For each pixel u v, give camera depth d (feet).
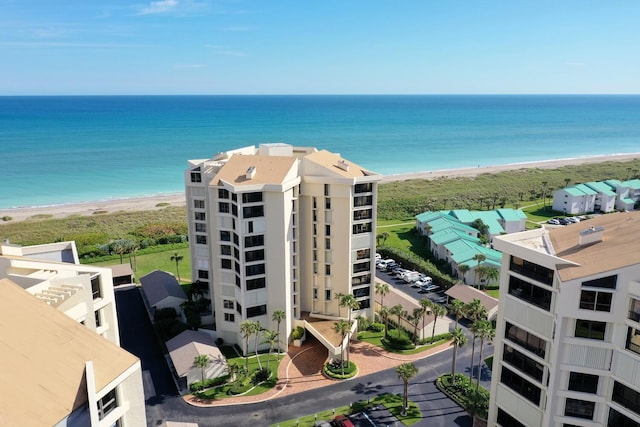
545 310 131.23
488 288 294.87
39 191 577.43
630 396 119.03
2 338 102.53
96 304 140.05
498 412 151.33
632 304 115.34
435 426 172.96
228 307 226.38
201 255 258.78
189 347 207.82
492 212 422.00
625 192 496.23
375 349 228.02
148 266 342.03
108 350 113.09
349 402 187.62
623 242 132.67
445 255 339.98
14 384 94.53
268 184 205.87
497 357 147.95
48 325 111.24
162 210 503.20
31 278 132.98
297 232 224.94
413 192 592.19
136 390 114.52
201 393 192.75
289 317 224.94
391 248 354.95
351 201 224.12
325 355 222.28
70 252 186.60
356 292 240.53
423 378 203.92
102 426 106.11
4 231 418.72
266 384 199.72
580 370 123.75
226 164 226.99
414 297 285.43
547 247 145.28
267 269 217.56
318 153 248.93
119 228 435.94
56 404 95.04
